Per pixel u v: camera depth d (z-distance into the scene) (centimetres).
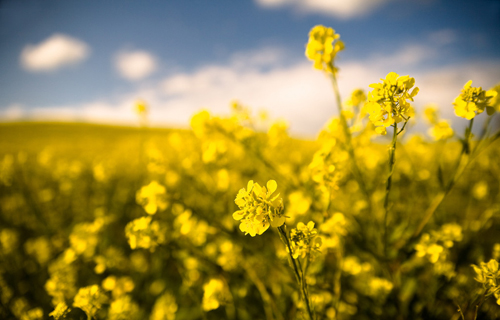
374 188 278
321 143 218
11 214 466
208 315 234
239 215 99
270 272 260
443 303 202
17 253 350
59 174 572
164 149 913
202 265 245
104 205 482
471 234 241
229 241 238
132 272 310
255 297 225
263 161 221
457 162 153
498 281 128
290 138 294
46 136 2552
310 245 116
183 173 352
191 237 259
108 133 2916
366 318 206
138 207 449
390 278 191
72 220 478
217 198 305
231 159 371
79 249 251
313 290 176
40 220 408
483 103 114
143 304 275
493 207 237
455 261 219
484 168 359
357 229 213
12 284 291
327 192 164
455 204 333
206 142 263
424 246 171
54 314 161
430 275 231
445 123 168
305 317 135
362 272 237
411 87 104
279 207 97
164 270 310
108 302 212
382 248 183
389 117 105
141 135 475
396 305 199
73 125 3588
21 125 3391
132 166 719
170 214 364
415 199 270
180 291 266
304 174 237
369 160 295
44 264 324
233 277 225
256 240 292
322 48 172
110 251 288
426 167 369
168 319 223
